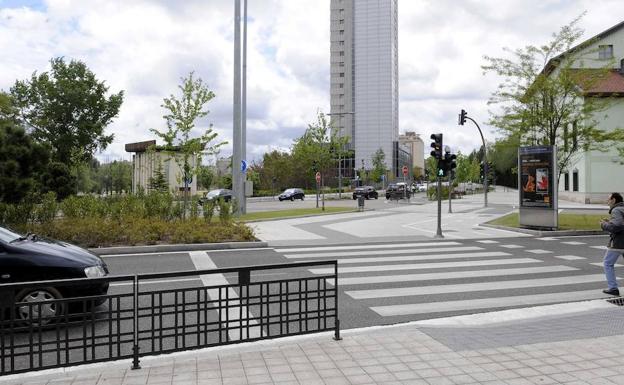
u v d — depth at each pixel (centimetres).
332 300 793
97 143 4478
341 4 11100
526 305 771
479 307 757
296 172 6594
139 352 522
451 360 491
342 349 524
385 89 10825
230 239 1493
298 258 1245
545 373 457
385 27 10800
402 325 633
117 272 1052
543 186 1859
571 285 923
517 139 2134
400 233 1848
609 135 1980
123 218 1600
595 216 2314
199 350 517
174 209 1775
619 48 4034
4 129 1723
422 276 1002
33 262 615
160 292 485
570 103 2006
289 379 438
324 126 5122
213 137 2308
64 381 432
